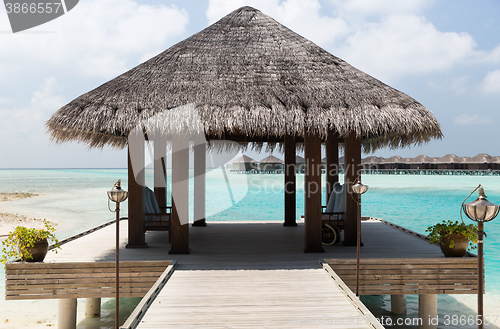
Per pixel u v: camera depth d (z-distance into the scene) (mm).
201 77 6086
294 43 6949
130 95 5773
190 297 4031
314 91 5953
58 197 31031
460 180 46312
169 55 6625
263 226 8938
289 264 5328
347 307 3756
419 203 22328
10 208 22953
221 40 6922
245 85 5969
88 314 6684
